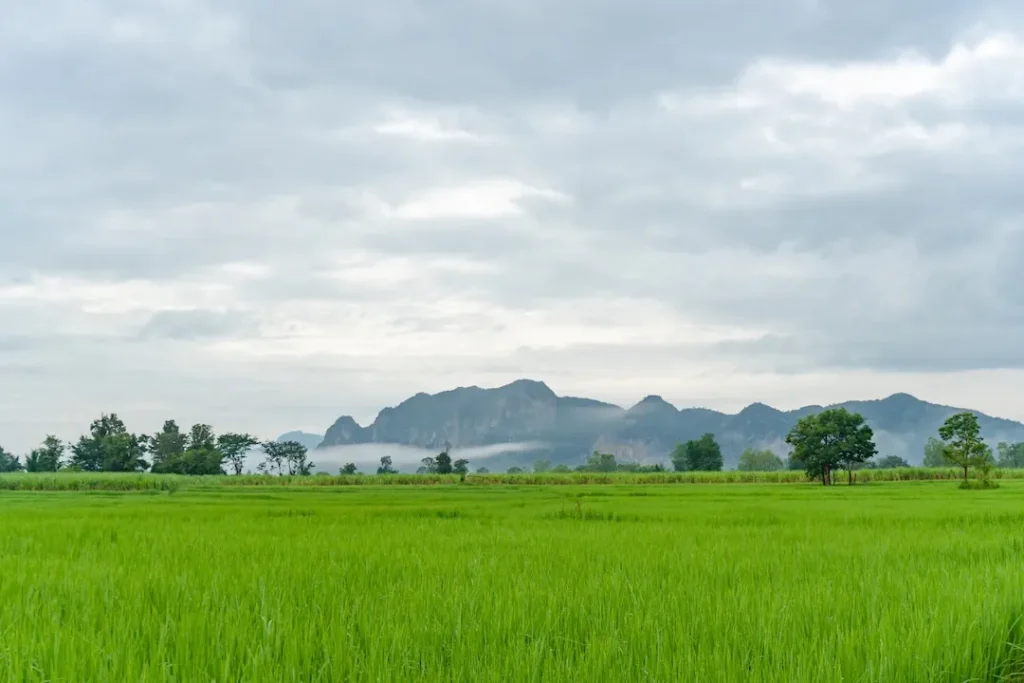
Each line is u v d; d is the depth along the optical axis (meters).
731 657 6.39
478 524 21.72
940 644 6.83
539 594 8.83
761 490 54.75
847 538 16.86
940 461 176.12
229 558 12.88
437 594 8.81
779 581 10.29
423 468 157.00
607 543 15.64
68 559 13.13
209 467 107.44
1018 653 7.27
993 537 16.95
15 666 6.04
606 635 7.01
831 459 72.12
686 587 9.73
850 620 7.96
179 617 8.05
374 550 14.16
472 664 6.16
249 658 6.16
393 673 5.98
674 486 68.62
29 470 118.25
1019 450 179.62
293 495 49.06
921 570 11.60
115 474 82.31
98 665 6.08
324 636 6.73
